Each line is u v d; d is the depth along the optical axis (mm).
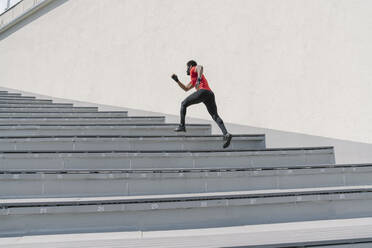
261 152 3814
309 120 5344
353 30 4910
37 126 4680
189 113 6949
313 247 2135
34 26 10844
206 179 3143
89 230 2457
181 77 7137
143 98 7789
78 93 9172
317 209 2904
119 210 2510
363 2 4824
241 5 6410
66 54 9711
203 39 6902
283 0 5812
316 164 3963
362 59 4789
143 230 2488
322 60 5250
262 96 5965
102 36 8875
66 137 3947
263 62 6004
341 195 2932
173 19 7488
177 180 3076
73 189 2900
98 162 3443
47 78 10102
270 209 2809
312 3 5422
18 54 11242
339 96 5016
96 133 4891
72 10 9781
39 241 2180
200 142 4344
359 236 2314
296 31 5602
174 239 2262
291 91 5594
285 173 3352
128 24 8352
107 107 8453
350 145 4836
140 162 3525
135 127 5012
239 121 6227
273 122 5785
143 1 8117
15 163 3285
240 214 2742
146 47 7895
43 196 2840
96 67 8867
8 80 11445
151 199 2574
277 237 2307
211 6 6867
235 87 6348
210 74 6738
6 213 2361
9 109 6453
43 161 3340
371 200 3020
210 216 2674
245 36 6285
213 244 2152
